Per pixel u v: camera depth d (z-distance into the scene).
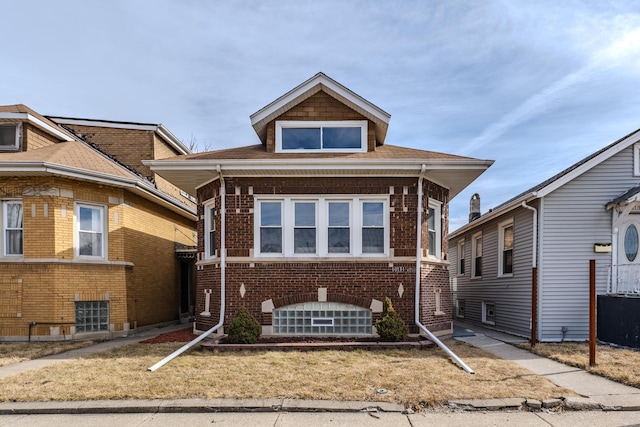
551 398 5.48
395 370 6.80
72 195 10.80
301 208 10.28
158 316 14.10
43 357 8.22
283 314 9.88
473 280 15.81
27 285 10.26
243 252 10.01
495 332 12.34
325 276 9.89
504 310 12.56
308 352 8.20
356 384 6.02
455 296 18.67
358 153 10.64
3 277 10.27
